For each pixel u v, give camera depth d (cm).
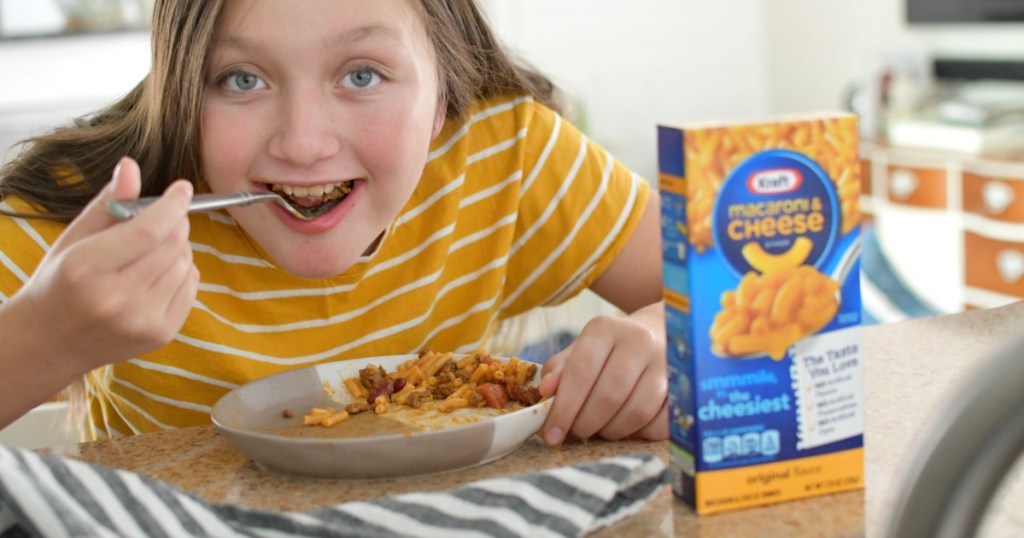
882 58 393
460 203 124
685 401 73
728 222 72
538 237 129
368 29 97
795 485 74
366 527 69
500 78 129
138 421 117
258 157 99
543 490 71
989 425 53
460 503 70
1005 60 370
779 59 459
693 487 73
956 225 337
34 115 387
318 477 81
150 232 78
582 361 86
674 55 448
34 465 69
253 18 96
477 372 94
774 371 73
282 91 99
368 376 96
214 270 116
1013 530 67
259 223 104
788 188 72
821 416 74
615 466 73
